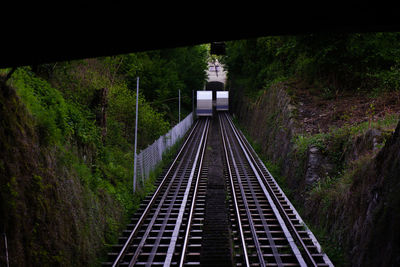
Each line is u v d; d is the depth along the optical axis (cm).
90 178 1069
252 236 1008
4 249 529
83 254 816
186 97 5072
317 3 451
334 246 935
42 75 1320
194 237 1017
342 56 2120
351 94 2056
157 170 1998
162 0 426
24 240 593
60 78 1494
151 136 2530
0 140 571
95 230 946
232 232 1069
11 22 448
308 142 1530
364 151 1100
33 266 604
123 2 424
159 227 1138
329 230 1026
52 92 1080
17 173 605
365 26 534
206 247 962
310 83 2484
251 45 4234
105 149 1440
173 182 1753
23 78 931
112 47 566
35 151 703
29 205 628
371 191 797
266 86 3544
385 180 730
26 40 502
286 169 1789
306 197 1320
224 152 2673
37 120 752
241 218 1186
